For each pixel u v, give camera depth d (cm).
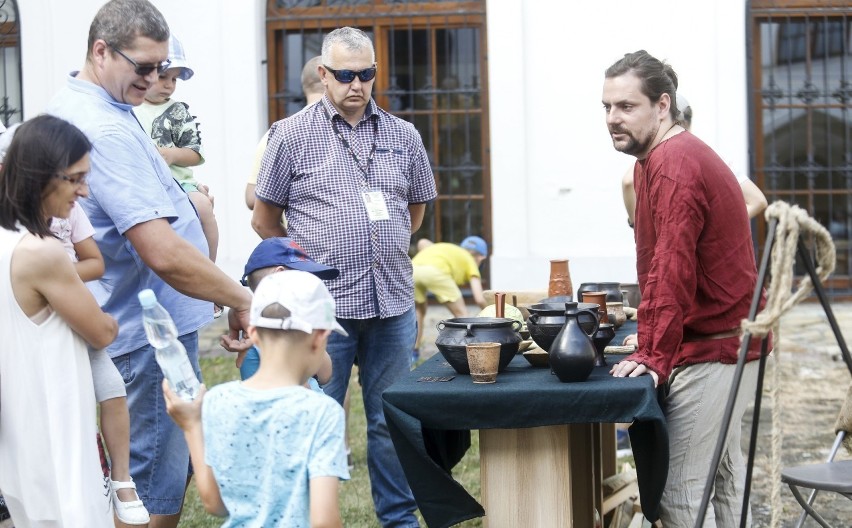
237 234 898
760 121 937
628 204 541
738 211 331
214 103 896
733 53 871
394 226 419
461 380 329
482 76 933
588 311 337
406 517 420
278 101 934
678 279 318
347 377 421
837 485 326
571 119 886
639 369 322
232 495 240
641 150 338
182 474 348
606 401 305
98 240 328
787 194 948
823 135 938
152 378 339
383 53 938
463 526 458
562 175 890
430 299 944
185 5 892
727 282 329
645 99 333
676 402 337
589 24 879
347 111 418
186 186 518
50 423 280
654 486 315
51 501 281
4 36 899
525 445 334
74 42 888
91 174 319
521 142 889
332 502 230
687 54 873
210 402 244
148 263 320
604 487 437
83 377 286
